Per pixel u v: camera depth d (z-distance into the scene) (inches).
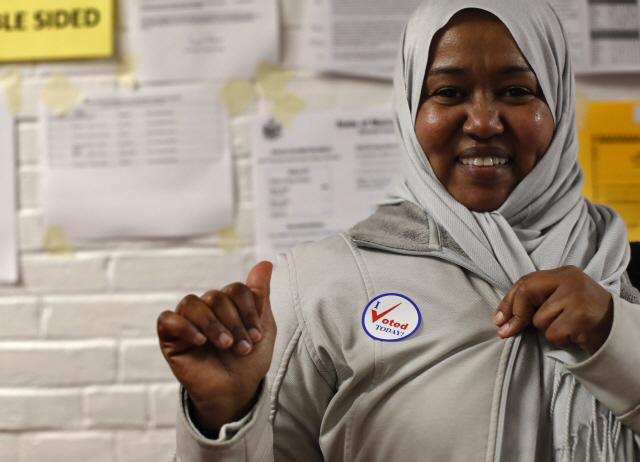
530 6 24.8
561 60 25.8
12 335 42.9
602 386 19.2
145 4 43.6
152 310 42.9
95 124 43.4
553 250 23.5
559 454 19.6
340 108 43.4
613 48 42.4
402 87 26.7
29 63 43.8
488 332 21.6
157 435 42.1
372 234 25.3
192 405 19.1
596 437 19.6
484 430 19.9
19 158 43.6
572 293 19.6
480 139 23.7
